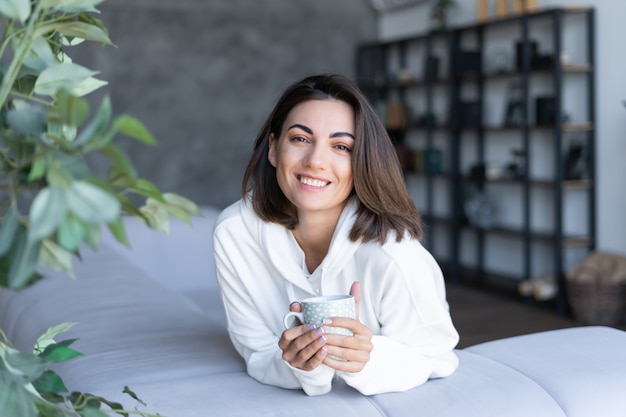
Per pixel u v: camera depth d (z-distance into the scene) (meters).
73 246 0.58
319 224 1.54
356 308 1.36
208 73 7.21
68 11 0.80
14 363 0.75
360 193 1.44
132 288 2.64
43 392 0.82
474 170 6.02
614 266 4.80
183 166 7.19
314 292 1.54
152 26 7.00
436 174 6.44
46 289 2.64
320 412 1.39
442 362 1.52
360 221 1.45
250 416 1.36
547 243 5.70
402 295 1.44
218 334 2.04
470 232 6.56
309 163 1.41
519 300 5.43
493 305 5.30
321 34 7.55
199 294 3.65
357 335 1.32
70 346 1.91
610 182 5.00
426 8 6.93
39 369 0.75
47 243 0.72
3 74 0.80
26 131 0.69
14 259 0.63
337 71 7.62
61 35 0.96
